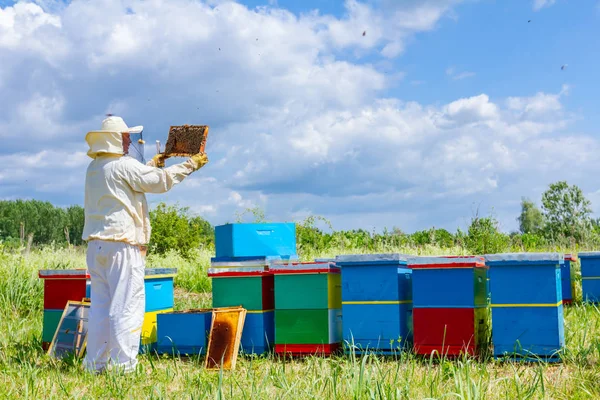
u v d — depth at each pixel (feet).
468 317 18.30
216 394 14.35
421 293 18.86
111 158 18.98
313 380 15.44
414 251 52.16
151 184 18.84
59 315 22.76
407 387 14.46
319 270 19.88
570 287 31.04
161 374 18.04
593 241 54.90
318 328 19.86
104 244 18.58
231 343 19.30
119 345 18.34
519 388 14.76
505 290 18.11
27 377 16.99
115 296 18.47
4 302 32.17
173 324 21.16
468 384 13.96
